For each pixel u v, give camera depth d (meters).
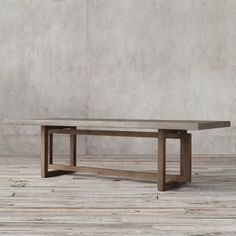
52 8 5.93
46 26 5.93
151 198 3.22
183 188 3.61
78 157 5.64
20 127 5.95
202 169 4.60
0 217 2.69
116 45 5.97
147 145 5.99
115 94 5.98
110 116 5.99
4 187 3.64
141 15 5.95
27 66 5.95
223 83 5.93
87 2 5.95
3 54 5.93
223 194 3.37
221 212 2.82
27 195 3.32
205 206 2.98
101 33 5.97
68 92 5.98
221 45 5.92
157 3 5.95
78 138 5.96
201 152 5.95
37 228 2.46
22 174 4.31
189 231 2.40
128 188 3.60
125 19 5.96
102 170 3.96
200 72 5.93
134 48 5.96
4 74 5.95
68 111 5.98
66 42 5.95
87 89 5.98
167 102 5.96
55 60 5.95
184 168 3.77
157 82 5.96
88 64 5.97
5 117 5.95
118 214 2.76
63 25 5.95
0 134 5.94
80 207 2.94
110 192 3.44
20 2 5.93
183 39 5.93
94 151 5.99
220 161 5.21
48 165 4.24
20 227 2.48
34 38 5.94
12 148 5.95
